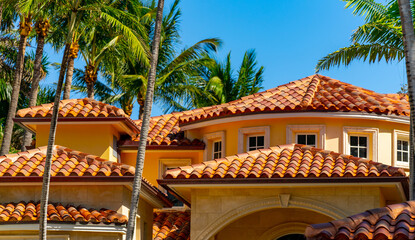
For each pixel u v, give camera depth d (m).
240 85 40.28
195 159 24.80
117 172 19.16
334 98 22.55
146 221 22.08
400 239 11.26
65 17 18.98
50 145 17.19
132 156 25.05
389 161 21.92
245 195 18.92
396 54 18.75
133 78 34.88
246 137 22.73
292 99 22.64
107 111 23.36
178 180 18.77
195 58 36.16
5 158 20.00
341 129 21.73
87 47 31.56
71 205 19.19
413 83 14.19
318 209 18.34
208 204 19.06
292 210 21.14
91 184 19.30
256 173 18.50
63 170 19.28
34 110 23.47
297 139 22.11
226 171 18.94
